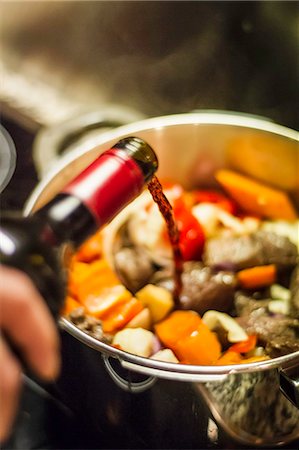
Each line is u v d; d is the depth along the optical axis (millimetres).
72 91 1027
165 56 1069
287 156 856
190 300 795
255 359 759
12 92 1021
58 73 1055
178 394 684
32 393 791
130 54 1078
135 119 981
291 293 817
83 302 792
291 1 1087
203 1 1128
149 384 683
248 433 712
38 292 604
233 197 902
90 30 1111
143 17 1121
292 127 983
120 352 679
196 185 910
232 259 822
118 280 813
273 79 1036
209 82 1035
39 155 935
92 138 948
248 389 679
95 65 1062
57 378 735
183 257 829
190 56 1068
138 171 657
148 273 814
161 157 875
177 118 854
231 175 890
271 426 709
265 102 1012
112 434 745
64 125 966
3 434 555
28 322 559
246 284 825
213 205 889
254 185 887
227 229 872
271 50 1069
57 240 630
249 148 869
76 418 764
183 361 768
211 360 764
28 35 1111
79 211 632
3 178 915
